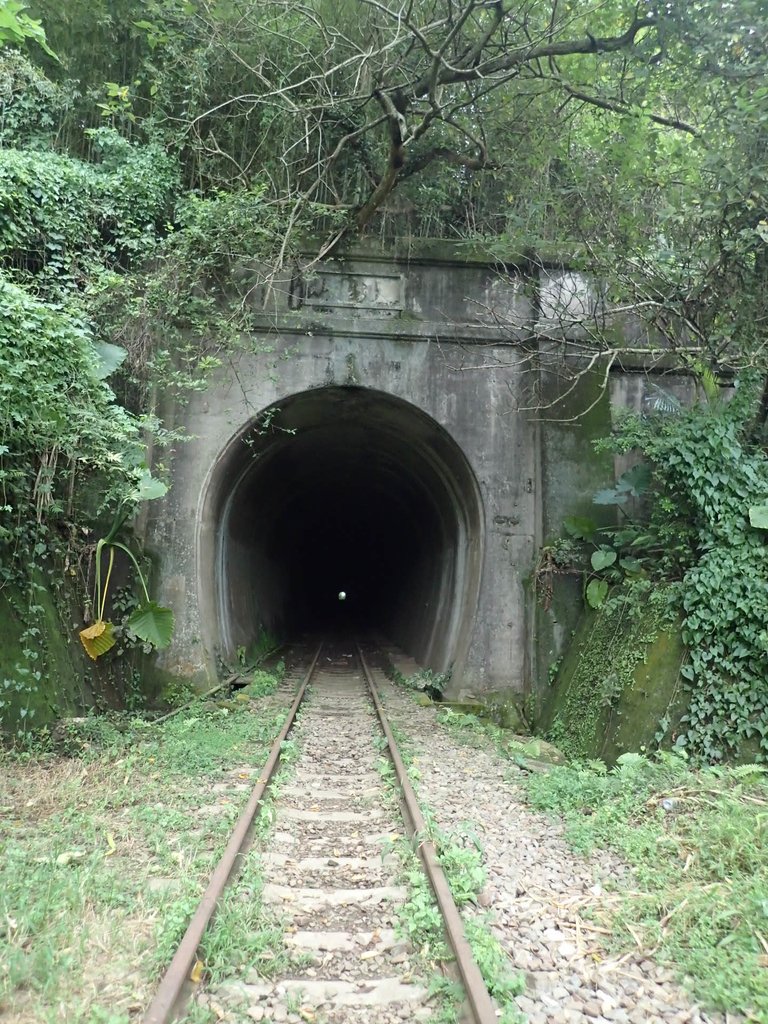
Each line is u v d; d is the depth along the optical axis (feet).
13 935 13.08
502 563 40.24
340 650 74.90
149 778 23.50
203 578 39.52
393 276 40.96
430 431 42.37
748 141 28.07
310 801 22.49
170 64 38.55
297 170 40.96
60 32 38.93
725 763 26.48
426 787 23.26
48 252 34.50
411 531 75.72
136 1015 11.17
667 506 32.94
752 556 28.99
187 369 39.01
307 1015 11.53
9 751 24.23
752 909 14.90
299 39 38.34
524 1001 11.93
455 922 13.52
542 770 27.12
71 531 33.14
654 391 40.78
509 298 41.29
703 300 33.01
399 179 41.09
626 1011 12.03
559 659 38.58
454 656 43.42
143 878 15.89
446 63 31.22
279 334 40.01
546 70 37.40
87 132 37.06
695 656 28.37
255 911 14.52
